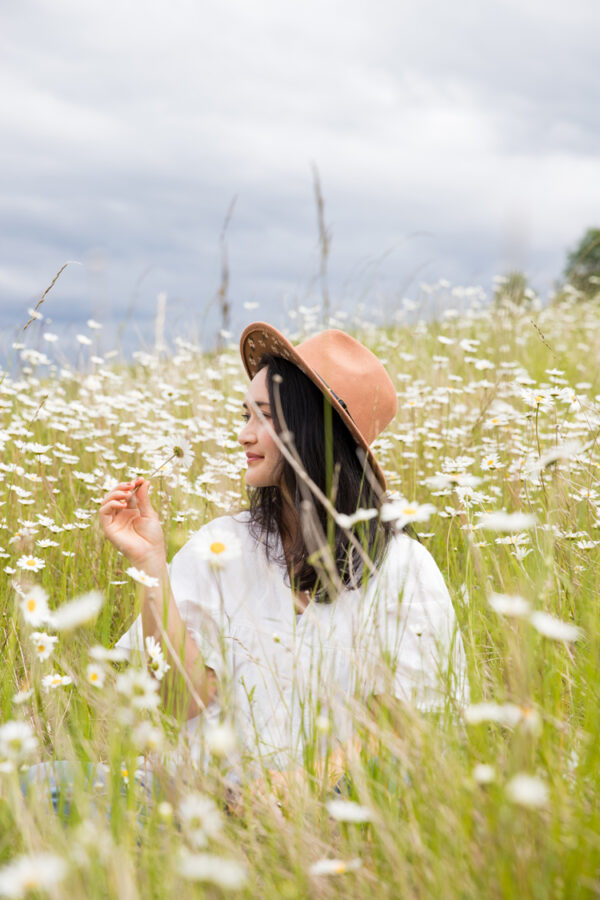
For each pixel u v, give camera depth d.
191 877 1.20
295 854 1.46
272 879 1.45
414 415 4.64
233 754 1.72
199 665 2.01
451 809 1.43
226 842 1.42
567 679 1.81
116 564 3.05
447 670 1.82
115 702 1.67
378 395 2.44
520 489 2.85
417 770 1.52
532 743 1.45
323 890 1.40
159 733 1.56
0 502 3.29
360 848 1.53
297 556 2.14
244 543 2.25
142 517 2.17
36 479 3.41
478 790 1.42
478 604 2.25
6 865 1.46
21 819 1.43
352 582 2.12
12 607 2.61
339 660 1.99
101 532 3.18
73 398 5.62
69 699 1.99
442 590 2.12
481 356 6.53
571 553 2.38
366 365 2.45
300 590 2.13
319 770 1.76
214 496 3.29
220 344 5.80
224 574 2.18
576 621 2.10
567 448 2.34
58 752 1.83
